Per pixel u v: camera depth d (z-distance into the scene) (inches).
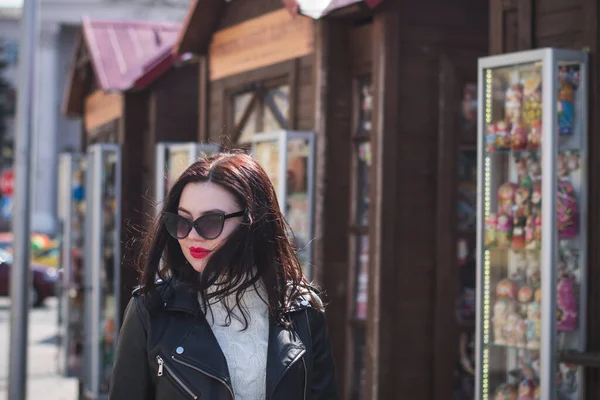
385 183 297.0
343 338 315.6
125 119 487.2
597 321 223.1
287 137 312.0
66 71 1795.0
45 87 1769.2
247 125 369.1
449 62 303.7
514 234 227.0
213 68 396.5
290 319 137.4
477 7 308.7
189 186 133.9
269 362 133.5
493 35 247.3
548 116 219.5
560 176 224.8
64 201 492.1
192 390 129.4
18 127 348.5
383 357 297.0
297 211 316.2
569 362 217.9
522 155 227.3
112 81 488.7
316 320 140.2
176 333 131.8
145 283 134.5
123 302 439.2
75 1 1738.4
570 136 224.7
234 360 133.3
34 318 827.4
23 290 346.9
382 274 296.5
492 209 231.1
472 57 307.3
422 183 303.1
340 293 315.6
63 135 1793.8
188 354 130.3
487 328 231.6
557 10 233.8
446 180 303.9
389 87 297.1
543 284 219.6
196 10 383.9
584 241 224.1
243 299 136.0
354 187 316.2
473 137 307.7
